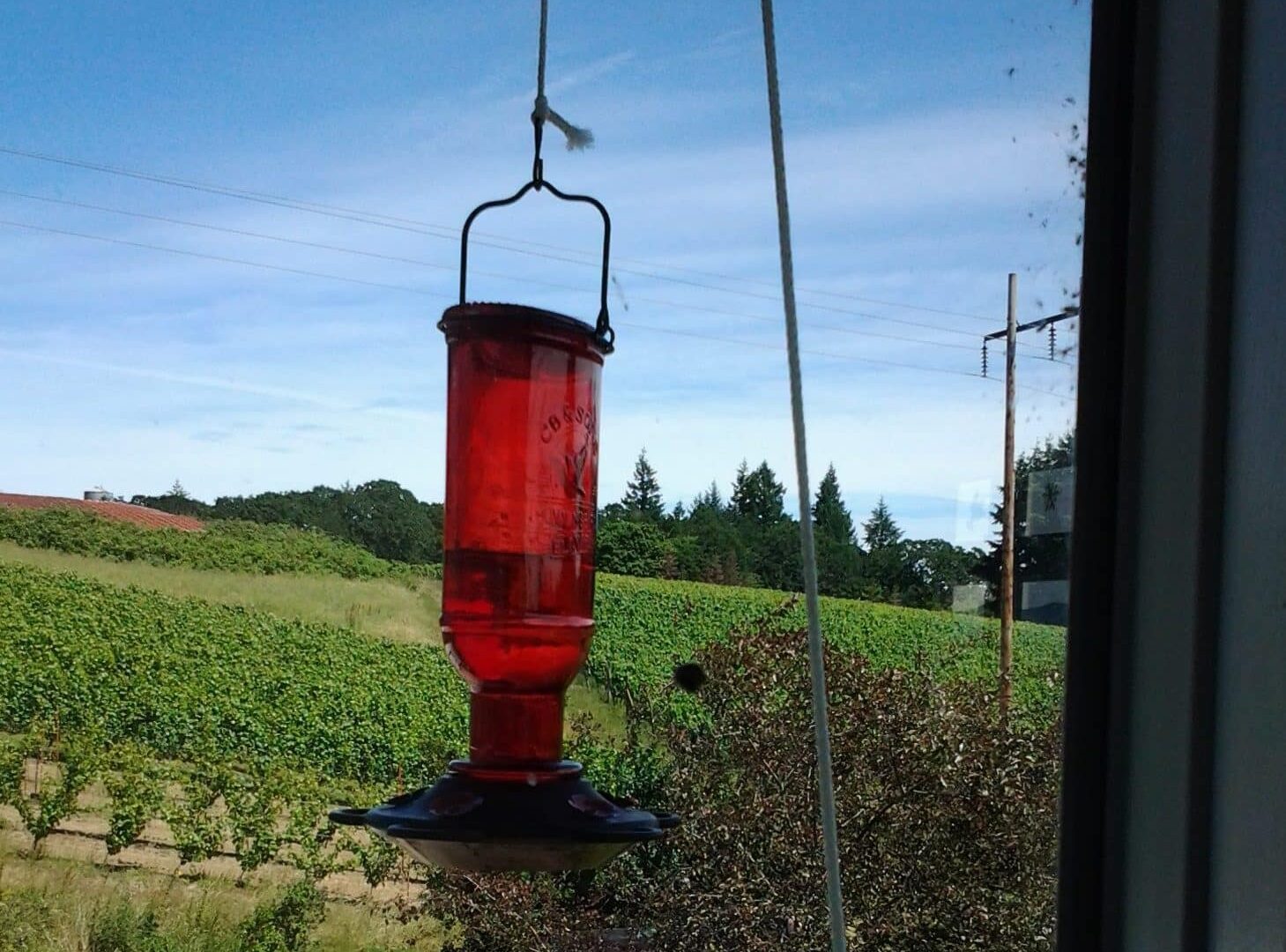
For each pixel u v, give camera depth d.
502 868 1.54
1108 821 1.04
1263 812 0.88
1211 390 0.95
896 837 6.63
